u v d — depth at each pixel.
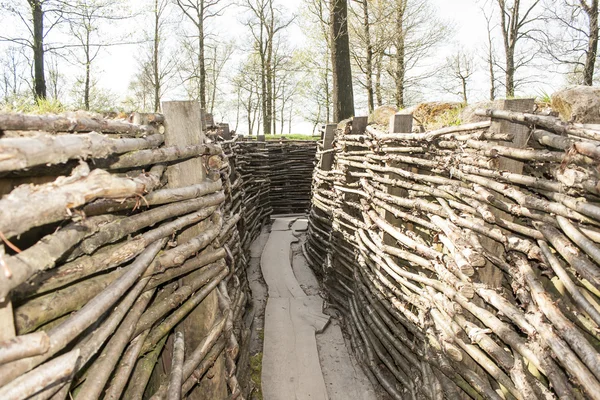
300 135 14.69
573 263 1.63
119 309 1.57
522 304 1.97
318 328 4.52
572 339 1.58
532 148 2.14
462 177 2.44
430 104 4.80
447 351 2.43
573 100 2.68
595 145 1.56
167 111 2.28
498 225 2.16
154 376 2.22
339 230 5.05
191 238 2.36
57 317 1.35
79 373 1.44
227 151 5.08
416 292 2.96
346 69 8.96
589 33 9.21
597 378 1.45
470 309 2.29
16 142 0.96
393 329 3.28
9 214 0.91
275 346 4.10
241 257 4.57
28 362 1.00
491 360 2.26
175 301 2.08
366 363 3.73
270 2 21.78
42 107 3.03
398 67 14.77
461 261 2.27
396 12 14.31
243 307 3.89
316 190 6.62
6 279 0.90
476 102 3.80
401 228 3.31
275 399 3.32
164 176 2.33
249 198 7.55
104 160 1.59
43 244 1.11
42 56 7.61
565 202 1.71
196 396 2.50
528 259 2.05
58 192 1.09
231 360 2.60
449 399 2.46
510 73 11.39
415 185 3.12
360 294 4.19
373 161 4.15
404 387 3.15
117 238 1.60
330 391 3.50
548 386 1.93
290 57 21.62
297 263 7.09
